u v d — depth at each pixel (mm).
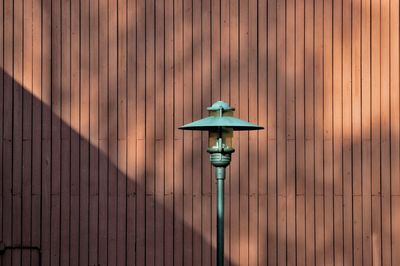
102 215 10336
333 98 10281
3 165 10398
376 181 10227
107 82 10391
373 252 10180
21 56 10445
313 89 10281
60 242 10336
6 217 10359
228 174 10289
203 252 10266
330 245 10195
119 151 10359
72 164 10375
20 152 10391
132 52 10391
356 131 10258
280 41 10336
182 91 10359
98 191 10352
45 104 10398
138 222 10312
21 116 10406
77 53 10422
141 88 10383
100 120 10391
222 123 8055
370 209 10211
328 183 10242
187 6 10383
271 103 10305
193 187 10305
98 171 10352
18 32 10453
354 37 10305
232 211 10266
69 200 10359
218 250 8281
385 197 10203
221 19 10375
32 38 10445
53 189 10359
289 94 10289
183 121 10344
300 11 10328
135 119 10375
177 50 10375
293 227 10219
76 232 10336
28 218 10359
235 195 10273
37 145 10391
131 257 10312
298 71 10312
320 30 10328
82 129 10383
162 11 10391
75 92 10406
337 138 10258
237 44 10336
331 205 10227
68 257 10336
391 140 10227
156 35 10391
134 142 10352
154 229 10305
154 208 10320
